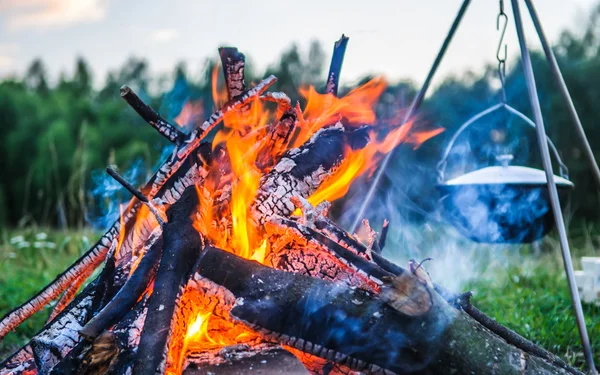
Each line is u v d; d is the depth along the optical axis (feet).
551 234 21.16
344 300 6.64
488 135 22.08
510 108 10.92
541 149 9.24
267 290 6.70
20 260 17.12
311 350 6.49
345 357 6.44
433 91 31.53
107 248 8.17
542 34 9.81
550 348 10.52
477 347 6.56
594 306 12.37
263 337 6.79
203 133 7.89
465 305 7.76
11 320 8.32
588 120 33.60
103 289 7.66
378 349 6.41
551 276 15.19
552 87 33.83
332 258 7.09
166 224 7.29
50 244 16.02
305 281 6.83
